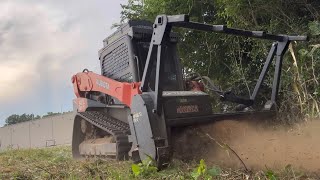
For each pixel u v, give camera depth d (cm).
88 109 919
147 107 605
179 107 620
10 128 3494
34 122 3162
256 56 1023
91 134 926
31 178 638
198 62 1216
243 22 992
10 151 1162
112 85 814
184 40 1198
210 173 496
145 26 827
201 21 1162
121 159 766
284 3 964
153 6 1184
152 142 594
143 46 797
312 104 858
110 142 812
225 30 646
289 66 915
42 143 3050
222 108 1030
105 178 596
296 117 860
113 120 869
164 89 762
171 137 616
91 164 711
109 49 878
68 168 698
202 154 637
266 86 1012
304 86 866
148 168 577
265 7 965
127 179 562
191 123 630
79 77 970
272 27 959
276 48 734
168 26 593
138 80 769
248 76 1093
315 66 867
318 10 954
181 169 590
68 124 2812
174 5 1162
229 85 1151
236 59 1110
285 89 920
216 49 1161
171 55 797
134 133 633
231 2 971
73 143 968
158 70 603
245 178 513
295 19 953
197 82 801
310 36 897
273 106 723
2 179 631
